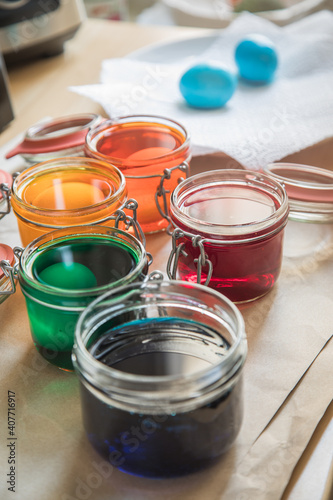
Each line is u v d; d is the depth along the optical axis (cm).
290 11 121
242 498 37
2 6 93
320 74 91
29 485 38
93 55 105
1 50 97
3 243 60
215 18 121
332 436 41
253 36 90
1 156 75
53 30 100
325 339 49
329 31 100
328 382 45
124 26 116
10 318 52
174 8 125
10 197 58
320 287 55
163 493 37
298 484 38
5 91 82
